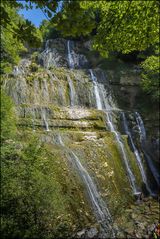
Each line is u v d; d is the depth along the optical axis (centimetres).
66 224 873
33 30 317
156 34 676
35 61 2598
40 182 785
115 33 671
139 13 636
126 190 1330
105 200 1162
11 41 1518
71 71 2233
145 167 1623
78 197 1072
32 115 1582
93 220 1031
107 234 939
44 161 922
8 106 1017
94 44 701
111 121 1781
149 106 2030
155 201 1318
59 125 1587
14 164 840
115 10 651
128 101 2114
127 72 2275
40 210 766
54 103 1947
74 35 295
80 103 2022
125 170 1452
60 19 282
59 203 838
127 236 927
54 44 2805
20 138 1264
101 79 2219
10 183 768
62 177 1086
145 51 2350
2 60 1666
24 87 1891
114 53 2488
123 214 1105
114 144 1524
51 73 2092
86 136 1513
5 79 1877
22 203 754
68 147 1311
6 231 710
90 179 1210
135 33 670
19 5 316
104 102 2077
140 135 1819
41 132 1405
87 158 1310
